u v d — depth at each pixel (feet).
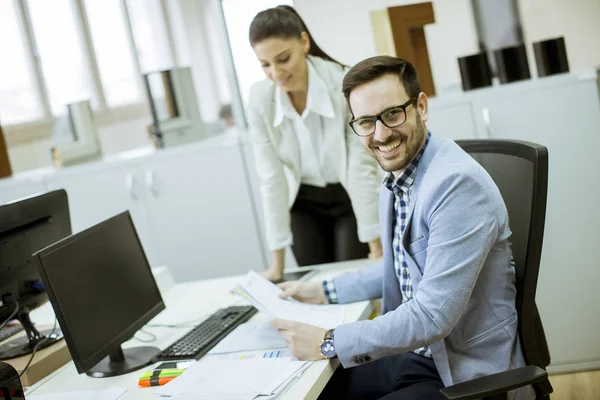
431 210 5.43
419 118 5.67
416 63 10.28
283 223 8.47
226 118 16.56
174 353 6.33
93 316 5.97
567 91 9.39
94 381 6.13
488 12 10.57
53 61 17.08
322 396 6.54
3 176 12.16
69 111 12.28
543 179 5.31
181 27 21.38
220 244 11.45
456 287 5.24
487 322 5.43
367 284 6.88
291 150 8.48
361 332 5.53
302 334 5.77
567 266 9.71
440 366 5.49
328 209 9.02
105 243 6.42
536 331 5.76
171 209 11.46
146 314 6.72
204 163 11.21
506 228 5.42
